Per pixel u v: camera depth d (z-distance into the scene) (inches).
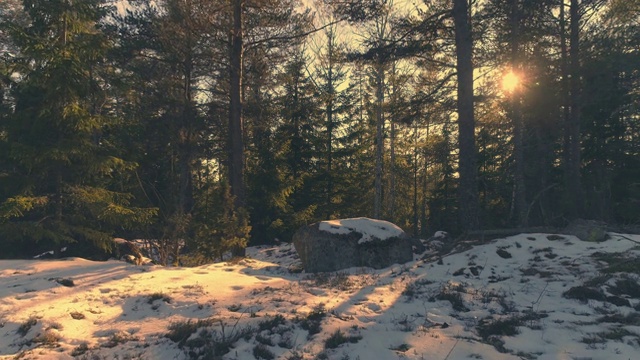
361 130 1088.2
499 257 391.2
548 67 666.8
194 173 1080.2
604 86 631.8
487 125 811.4
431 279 350.0
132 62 776.9
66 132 421.1
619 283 290.0
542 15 621.6
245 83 767.7
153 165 703.7
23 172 430.6
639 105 778.8
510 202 1031.0
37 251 442.9
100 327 230.2
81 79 416.5
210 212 510.0
